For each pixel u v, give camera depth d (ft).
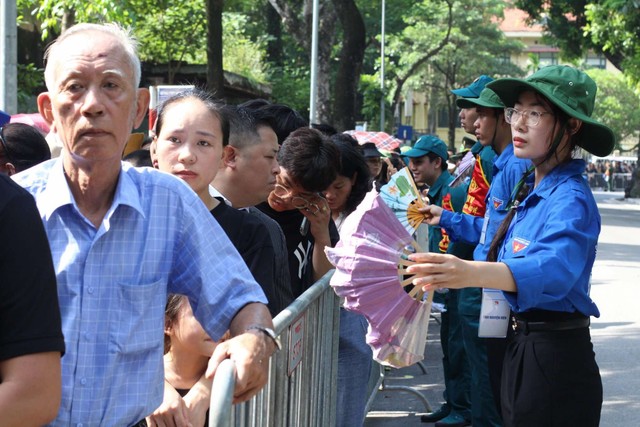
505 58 217.56
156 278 8.55
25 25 62.80
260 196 14.69
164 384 9.62
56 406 6.90
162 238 8.59
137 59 8.43
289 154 14.83
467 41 189.78
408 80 196.44
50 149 18.72
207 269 8.79
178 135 11.88
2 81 34.32
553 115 12.76
